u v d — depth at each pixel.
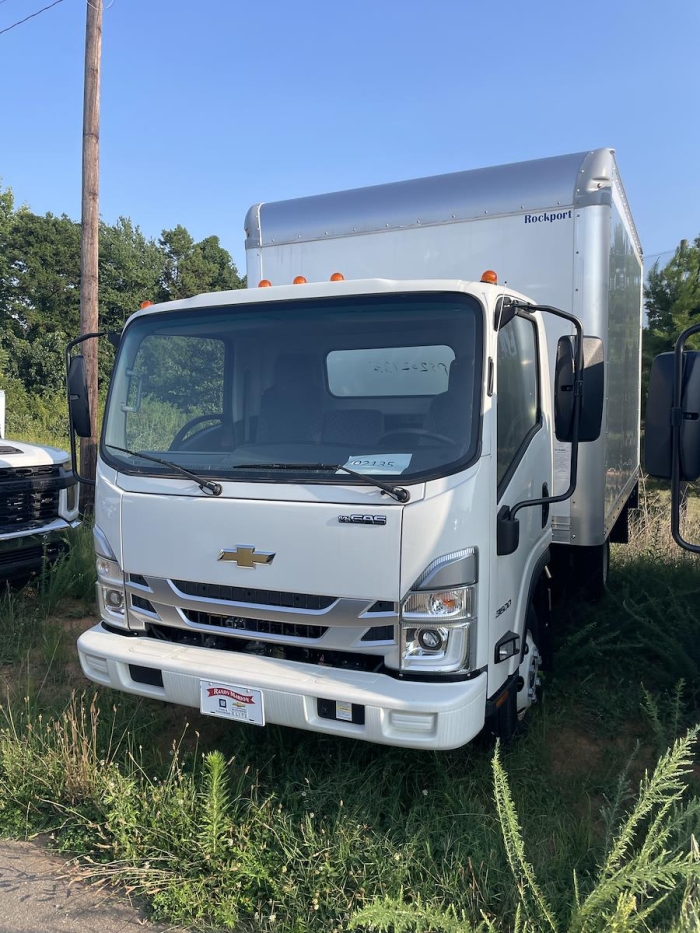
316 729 3.14
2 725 4.20
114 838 3.35
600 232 4.65
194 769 3.66
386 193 5.31
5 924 2.90
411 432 3.30
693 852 2.53
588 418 3.29
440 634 3.05
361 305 3.51
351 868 3.00
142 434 3.88
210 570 3.44
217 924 2.88
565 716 4.40
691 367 2.82
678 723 4.18
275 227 5.63
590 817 3.34
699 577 6.23
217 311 3.84
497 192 4.89
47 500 6.41
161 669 3.47
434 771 3.64
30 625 5.94
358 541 3.12
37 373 28.03
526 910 2.64
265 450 3.56
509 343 3.70
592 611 5.54
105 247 31.08
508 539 3.35
